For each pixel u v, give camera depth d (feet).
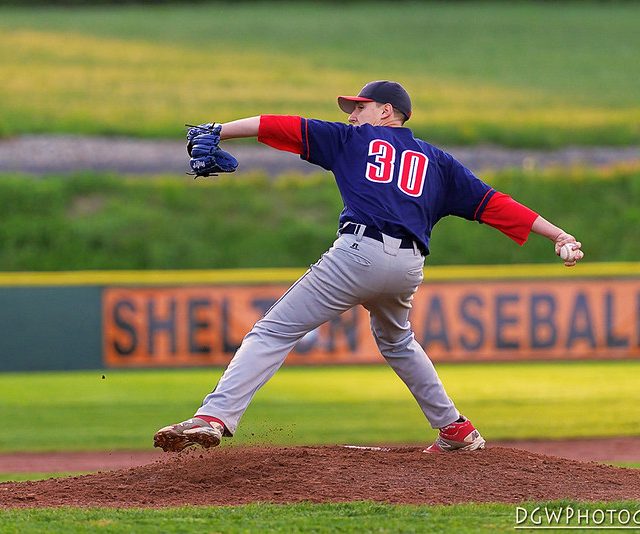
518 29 488.85
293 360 167.53
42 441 124.26
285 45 451.12
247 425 132.46
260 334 59.16
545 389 162.20
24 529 49.49
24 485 63.57
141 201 279.28
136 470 64.85
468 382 170.09
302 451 66.64
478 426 132.77
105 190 283.59
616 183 291.58
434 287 167.94
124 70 397.19
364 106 61.67
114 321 167.43
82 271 252.21
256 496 57.67
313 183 292.61
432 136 330.75
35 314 166.61
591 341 169.17
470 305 168.35
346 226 57.93
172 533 48.67
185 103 360.89
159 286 167.73
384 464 63.41
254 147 321.73
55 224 264.93
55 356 166.61
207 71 402.11
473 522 50.98
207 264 257.34
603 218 277.23
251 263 258.16
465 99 374.63
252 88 381.81
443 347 167.73
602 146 331.98
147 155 316.19
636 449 116.88
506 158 319.47
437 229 265.13
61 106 348.18
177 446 56.44
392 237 57.62
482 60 438.40
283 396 157.07
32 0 500.74
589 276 169.07
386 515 52.19
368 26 489.26
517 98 378.94
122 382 174.40
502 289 168.66
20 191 274.77
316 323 59.26
